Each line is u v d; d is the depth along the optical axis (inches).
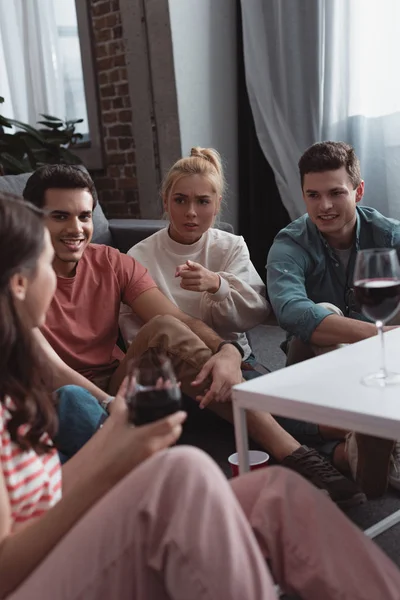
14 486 41.1
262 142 160.7
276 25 153.7
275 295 89.4
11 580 39.1
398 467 79.2
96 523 37.0
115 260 91.0
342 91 149.0
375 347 66.1
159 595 37.9
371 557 41.0
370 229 92.5
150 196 174.7
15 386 41.2
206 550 36.0
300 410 53.4
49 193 82.6
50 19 191.5
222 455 92.6
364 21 143.8
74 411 64.6
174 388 45.9
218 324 94.5
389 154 145.3
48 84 196.1
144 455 41.4
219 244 99.6
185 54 159.5
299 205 156.9
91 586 36.5
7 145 175.2
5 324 40.5
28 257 41.1
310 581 41.6
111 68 175.3
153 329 81.5
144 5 159.6
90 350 87.5
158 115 165.6
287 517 42.9
